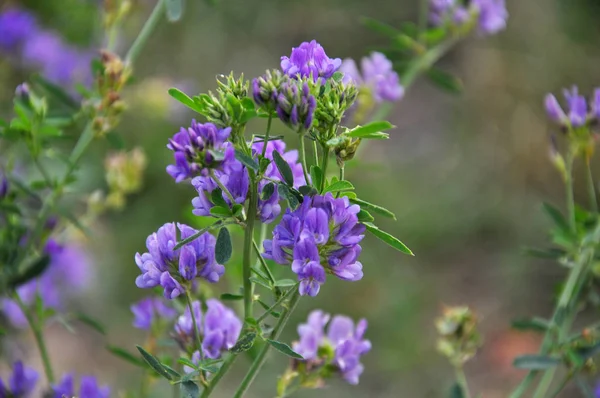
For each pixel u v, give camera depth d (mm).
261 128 1458
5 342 821
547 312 1713
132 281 1448
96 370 1329
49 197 757
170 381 632
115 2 829
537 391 739
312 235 606
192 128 610
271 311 622
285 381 680
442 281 1736
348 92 622
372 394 1488
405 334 1565
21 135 752
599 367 795
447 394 761
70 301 1337
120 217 1530
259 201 625
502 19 912
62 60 1122
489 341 1622
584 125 762
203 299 712
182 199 1576
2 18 1096
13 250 737
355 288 1614
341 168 624
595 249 747
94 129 761
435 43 937
